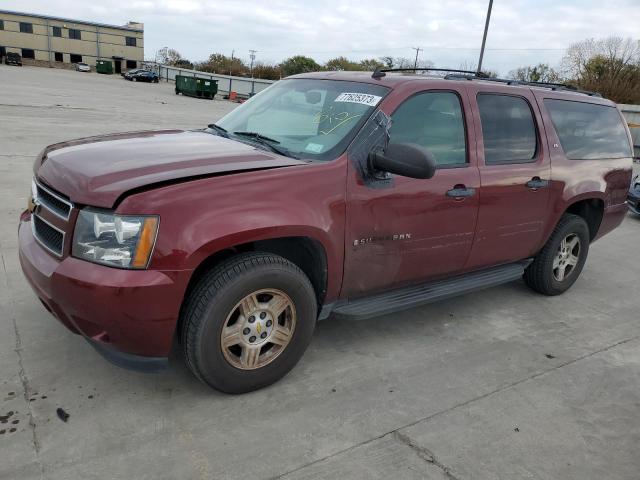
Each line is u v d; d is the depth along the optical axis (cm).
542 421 300
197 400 291
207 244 253
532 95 429
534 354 381
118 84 4441
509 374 349
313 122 344
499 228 399
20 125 1280
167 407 282
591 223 511
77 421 265
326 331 385
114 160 283
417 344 379
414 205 336
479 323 426
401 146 298
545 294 495
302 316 303
